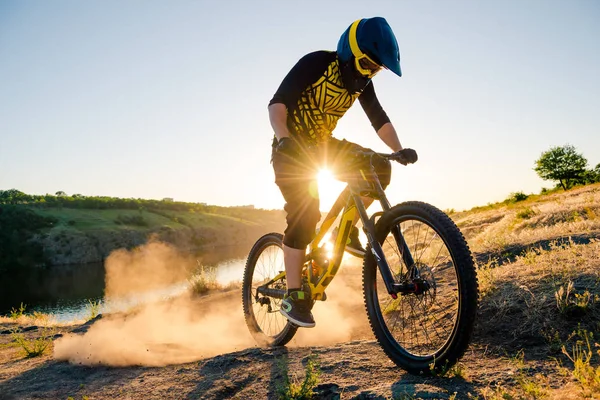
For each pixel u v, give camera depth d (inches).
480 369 85.0
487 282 128.3
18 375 127.6
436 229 82.7
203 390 98.7
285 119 104.5
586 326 94.0
